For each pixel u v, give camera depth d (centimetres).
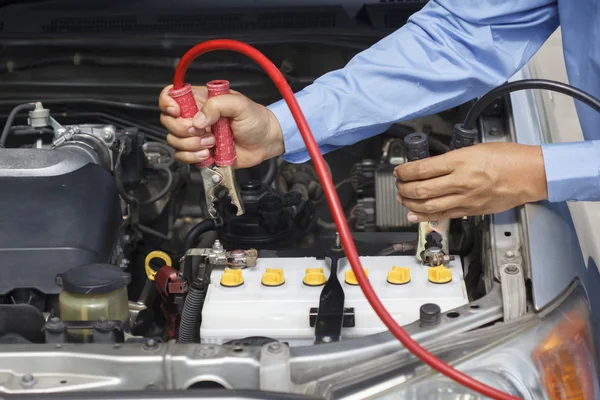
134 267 180
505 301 132
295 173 202
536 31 157
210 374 118
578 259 143
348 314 137
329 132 151
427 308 127
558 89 140
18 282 136
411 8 210
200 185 196
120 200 171
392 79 153
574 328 129
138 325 157
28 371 119
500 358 121
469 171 136
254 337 131
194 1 217
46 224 145
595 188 136
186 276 154
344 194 203
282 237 173
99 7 219
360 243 171
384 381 117
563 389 121
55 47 208
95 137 173
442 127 194
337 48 203
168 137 134
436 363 106
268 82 209
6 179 155
